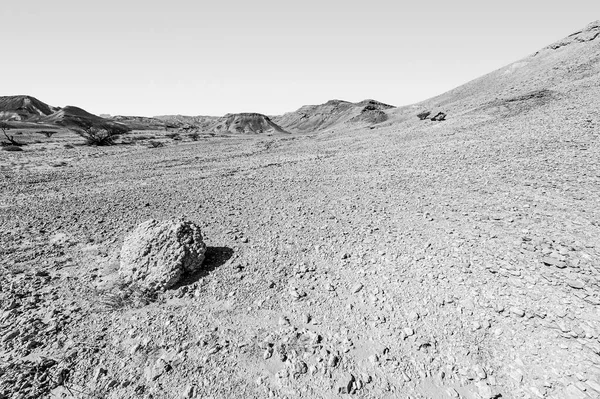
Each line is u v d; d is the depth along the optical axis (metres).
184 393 5.18
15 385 5.45
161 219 13.55
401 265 8.16
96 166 34.25
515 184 13.54
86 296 7.98
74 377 5.63
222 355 5.92
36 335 6.64
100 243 11.30
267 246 10.05
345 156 30.70
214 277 8.41
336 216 12.38
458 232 9.56
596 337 5.29
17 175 27.86
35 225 13.38
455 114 44.59
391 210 12.40
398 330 6.18
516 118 29.94
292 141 66.31
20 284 8.55
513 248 8.19
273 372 5.54
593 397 4.48
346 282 7.80
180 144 70.00
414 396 4.97
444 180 16.05
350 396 5.03
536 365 5.14
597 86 31.23
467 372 5.24
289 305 7.19
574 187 12.02
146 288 7.96
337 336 6.20
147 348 6.18
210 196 17.62
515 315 6.07
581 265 7.08
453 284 7.15
